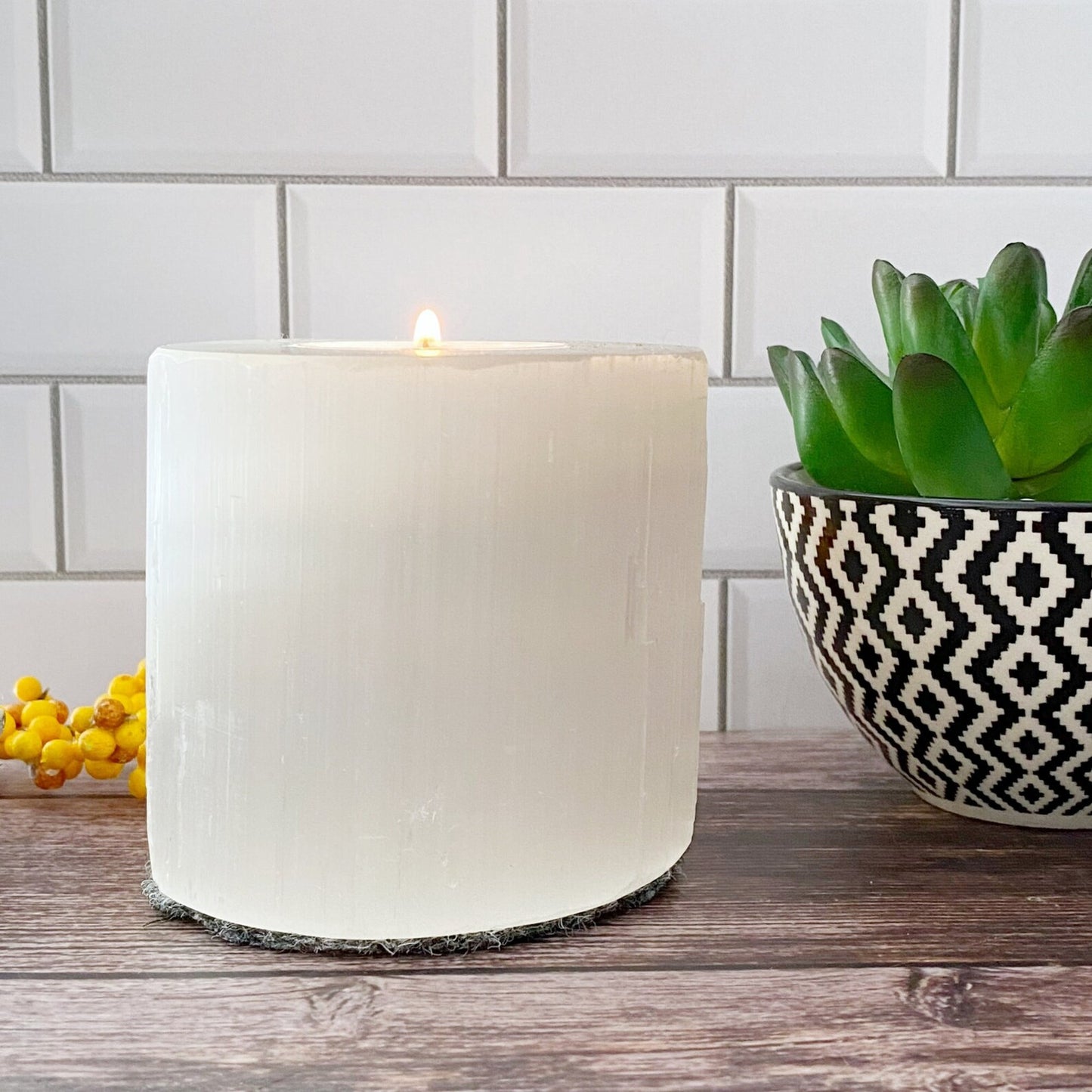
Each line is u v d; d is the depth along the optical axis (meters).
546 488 0.44
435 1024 0.42
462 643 0.44
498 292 0.77
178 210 0.77
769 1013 0.43
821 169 0.77
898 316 0.59
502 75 0.76
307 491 0.43
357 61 0.76
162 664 0.48
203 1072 0.40
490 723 0.44
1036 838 0.58
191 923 0.50
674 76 0.76
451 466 0.43
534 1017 0.43
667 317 0.78
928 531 0.51
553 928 0.48
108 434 0.78
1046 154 0.77
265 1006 0.43
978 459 0.51
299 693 0.44
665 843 0.50
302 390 0.43
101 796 0.64
